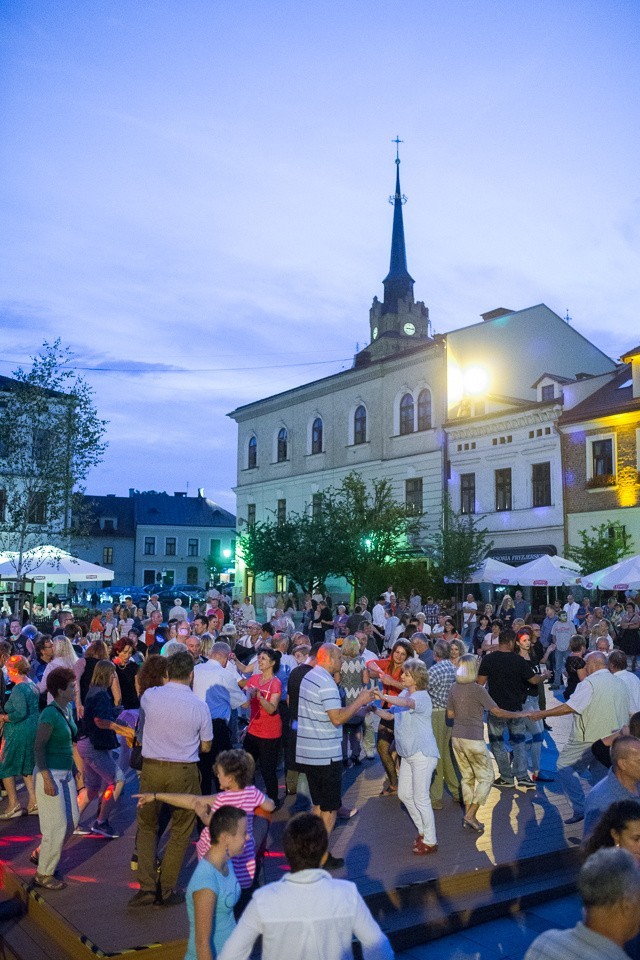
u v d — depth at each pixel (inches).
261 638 535.5
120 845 309.0
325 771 288.7
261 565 1531.7
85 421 1114.1
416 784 299.7
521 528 1373.0
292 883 141.9
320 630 926.4
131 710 355.6
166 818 272.5
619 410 1226.0
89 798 311.4
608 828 157.6
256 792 216.1
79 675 387.9
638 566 808.9
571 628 784.3
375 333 2025.1
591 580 838.5
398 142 2070.6
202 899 167.0
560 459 1317.7
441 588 1325.0
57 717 267.6
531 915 267.9
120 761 341.1
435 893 267.6
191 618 992.2
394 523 1446.9
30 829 329.1
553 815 349.1
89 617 1069.8
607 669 319.9
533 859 293.0
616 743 205.0
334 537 1432.1
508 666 396.5
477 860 289.7
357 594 1478.8
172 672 257.3
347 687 420.2
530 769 430.6
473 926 258.8
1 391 1194.0
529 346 1646.2
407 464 1585.9
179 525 3031.5
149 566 2984.7
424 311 2012.8
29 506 1105.4
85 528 1138.0
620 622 852.0
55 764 265.4
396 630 862.5
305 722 291.9
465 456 1481.3
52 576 1135.6
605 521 1246.3
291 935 137.4
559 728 569.9
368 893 255.9
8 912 258.5
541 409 1336.1
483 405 1528.1
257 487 1988.2
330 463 1774.1
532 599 1309.1
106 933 225.3
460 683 333.7
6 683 397.4
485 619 874.1
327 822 289.9
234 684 346.6
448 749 370.6
